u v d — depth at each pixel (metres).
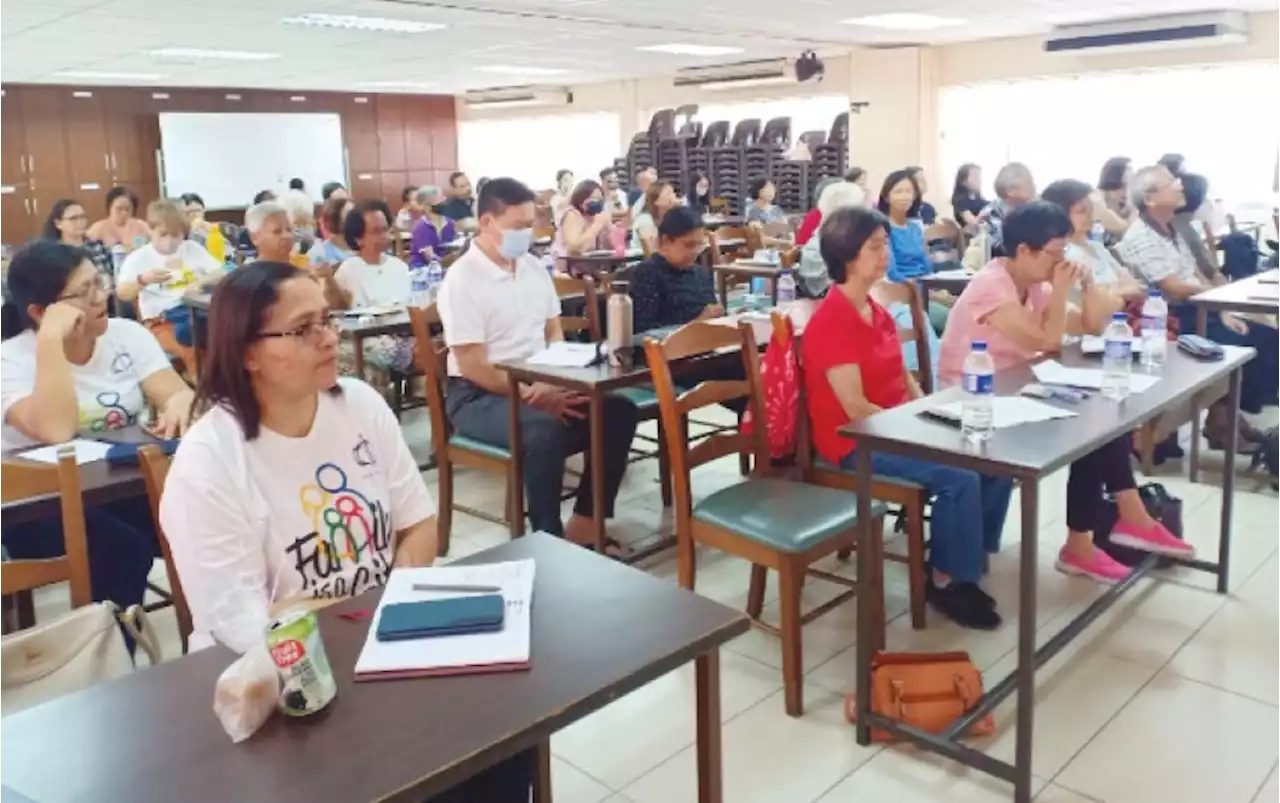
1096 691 2.52
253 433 1.65
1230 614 2.90
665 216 4.16
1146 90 9.34
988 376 2.35
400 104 15.48
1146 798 2.10
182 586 1.64
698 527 2.60
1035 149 10.09
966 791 2.16
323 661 1.22
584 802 2.14
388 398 5.10
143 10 7.07
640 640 1.36
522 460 3.26
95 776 1.09
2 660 1.60
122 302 5.66
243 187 14.20
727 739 2.37
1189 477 3.99
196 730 1.18
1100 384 2.60
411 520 1.87
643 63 11.47
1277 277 4.59
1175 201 4.47
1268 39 8.46
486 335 3.46
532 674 1.28
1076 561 3.16
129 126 13.40
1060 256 3.06
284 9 7.20
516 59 10.84
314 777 1.08
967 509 2.74
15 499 1.81
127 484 2.09
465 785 1.51
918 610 2.83
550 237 8.86
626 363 3.16
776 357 2.85
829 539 2.43
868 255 2.76
